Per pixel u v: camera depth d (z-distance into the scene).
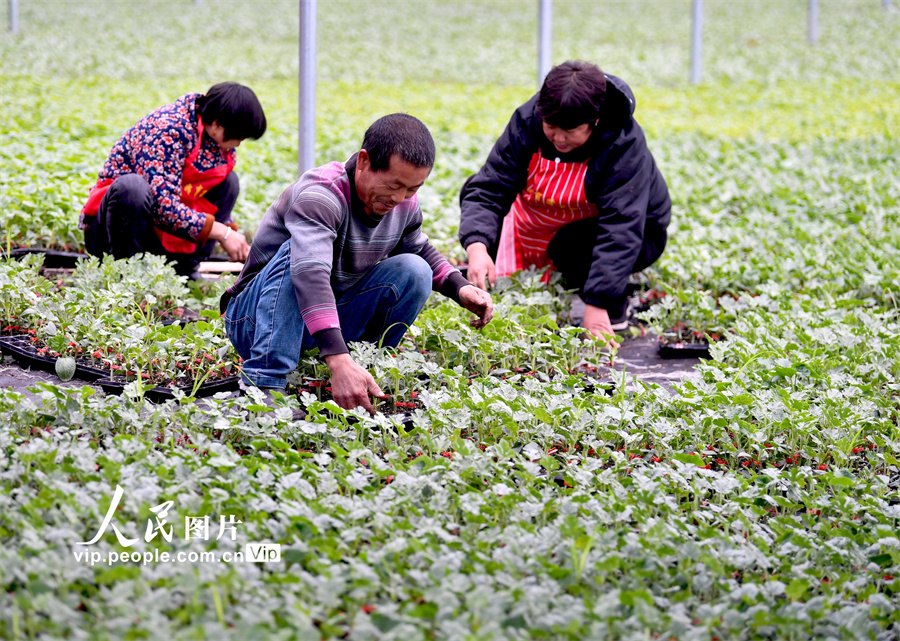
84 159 7.53
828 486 3.27
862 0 30.30
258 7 26.52
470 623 2.26
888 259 5.92
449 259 6.10
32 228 5.82
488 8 29.70
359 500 2.78
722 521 2.89
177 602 2.30
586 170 4.75
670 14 28.91
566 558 2.60
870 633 2.37
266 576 2.36
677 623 2.28
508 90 15.24
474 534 2.75
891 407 3.86
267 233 3.63
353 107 12.51
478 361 4.28
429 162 3.26
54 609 2.11
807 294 5.40
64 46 16.86
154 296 4.88
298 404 3.41
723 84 16.39
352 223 3.50
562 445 3.57
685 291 5.37
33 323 4.51
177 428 3.34
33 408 3.18
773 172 9.02
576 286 5.48
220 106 4.75
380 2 29.92
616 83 4.47
